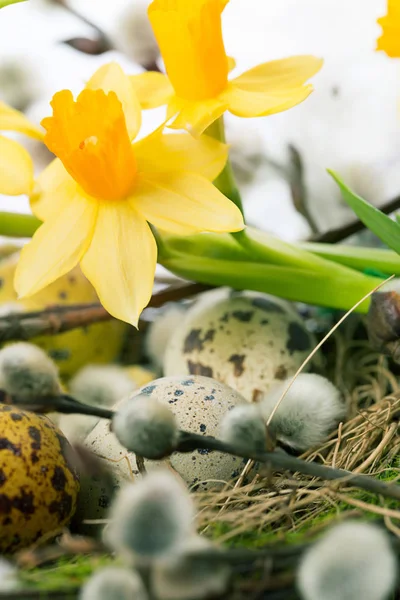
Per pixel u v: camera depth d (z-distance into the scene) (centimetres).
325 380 24
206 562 18
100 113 23
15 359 21
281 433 23
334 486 21
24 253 24
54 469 23
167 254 27
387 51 25
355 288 27
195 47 24
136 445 20
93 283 23
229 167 25
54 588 19
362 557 18
